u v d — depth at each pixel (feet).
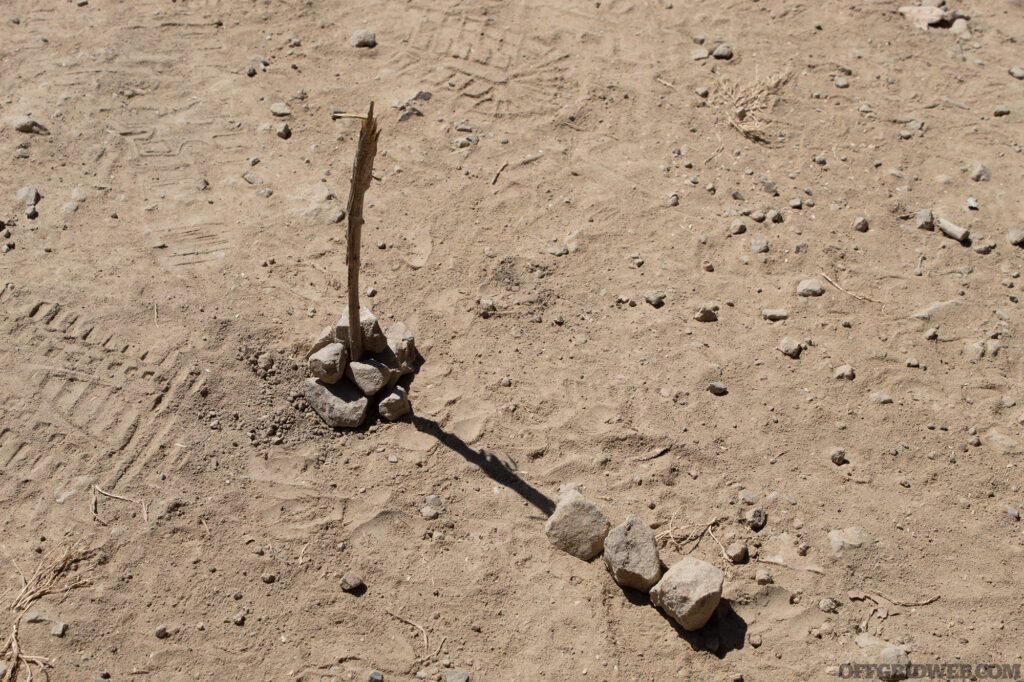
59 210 6.91
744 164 7.47
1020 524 6.09
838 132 7.66
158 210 6.98
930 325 6.75
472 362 6.52
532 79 7.89
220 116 7.52
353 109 7.64
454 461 6.19
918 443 6.33
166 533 5.94
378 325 6.31
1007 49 8.32
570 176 7.36
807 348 6.63
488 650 5.73
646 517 6.07
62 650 5.66
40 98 7.46
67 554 5.84
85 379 6.29
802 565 5.94
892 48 8.25
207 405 6.28
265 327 6.53
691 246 7.04
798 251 7.03
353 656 5.71
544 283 6.86
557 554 5.97
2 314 6.47
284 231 6.95
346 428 6.29
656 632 5.79
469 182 7.29
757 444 6.29
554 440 6.28
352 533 5.98
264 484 6.11
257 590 5.83
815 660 5.73
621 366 6.53
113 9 8.13
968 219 7.22
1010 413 6.44
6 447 6.11
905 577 5.93
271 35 8.08
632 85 7.89
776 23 8.39
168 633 5.72
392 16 8.29
